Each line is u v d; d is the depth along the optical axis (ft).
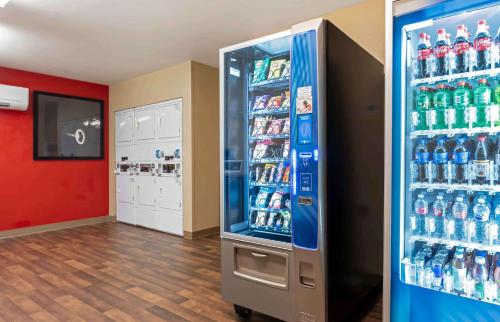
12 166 16.63
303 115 6.44
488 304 4.95
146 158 18.13
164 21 11.44
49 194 17.95
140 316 7.97
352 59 7.34
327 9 10.63
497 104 5.20
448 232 5.78
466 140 5.56
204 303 8.68
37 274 10.89
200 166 16.15
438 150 5.78
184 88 16.08
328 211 6.35
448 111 5.65
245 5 10.33
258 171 8.32
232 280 7.78
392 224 5.60
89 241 15.31
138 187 18.69
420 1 5.18
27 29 11.93
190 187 15.79
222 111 7.81
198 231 16.01
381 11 9.83
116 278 10.49
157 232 17.22
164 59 15.66
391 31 5.44
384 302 5.74
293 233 6.63
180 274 10.84
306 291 6.53
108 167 20.66
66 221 18.60
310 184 6.38
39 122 17.58
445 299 5.26
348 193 7.20
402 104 5.49
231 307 8.44
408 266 5.67
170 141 16.78
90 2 9.97
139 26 11.80
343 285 7.01
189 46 13.93
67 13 10.69
